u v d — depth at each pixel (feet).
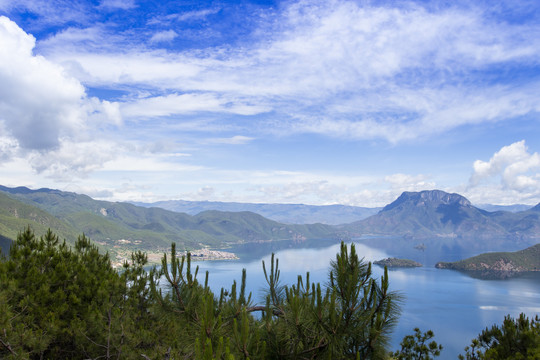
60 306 35.99
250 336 21.11
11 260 39.22
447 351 409.08
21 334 29.27
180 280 26.35
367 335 22.25
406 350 42.60
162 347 34.04
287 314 23.48
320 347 22.54
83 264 44.32
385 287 22.36
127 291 40.52
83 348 35.45
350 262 23.72
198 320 24.73
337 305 23.08
